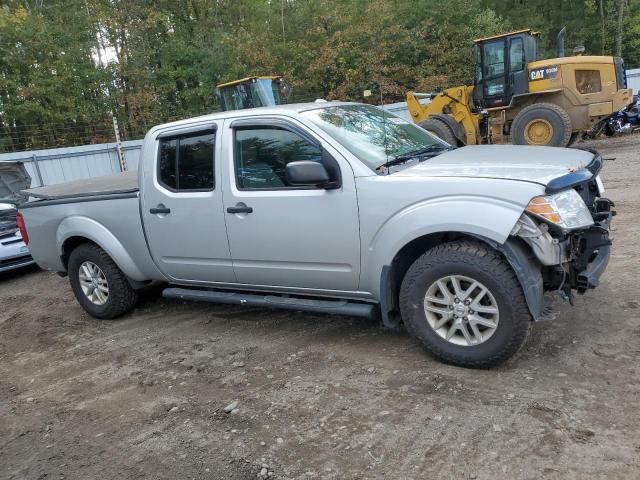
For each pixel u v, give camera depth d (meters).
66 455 3.44
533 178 3.48
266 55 27.17
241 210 4.46
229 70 28.00
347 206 3.97
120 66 26.78
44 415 3.98
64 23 25.92
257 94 16.42
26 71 24.23
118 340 5.26
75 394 4.25
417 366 3.90
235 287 4.87
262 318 5.29
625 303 4.38
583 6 33.09
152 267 5.31
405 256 3.98
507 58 13.15
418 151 4.55
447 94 13.98
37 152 17.28
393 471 2.86
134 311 6.04
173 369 4.44
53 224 5.87
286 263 4.38
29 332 5.87
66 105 24.52
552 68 12.60
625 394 3.23
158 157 5.02
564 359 3.69
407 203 3.73
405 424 3.23
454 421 3.19
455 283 3.68
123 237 5.38
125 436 3.56
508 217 3.38
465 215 3.50
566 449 2.83
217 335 5.02
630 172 9.77
